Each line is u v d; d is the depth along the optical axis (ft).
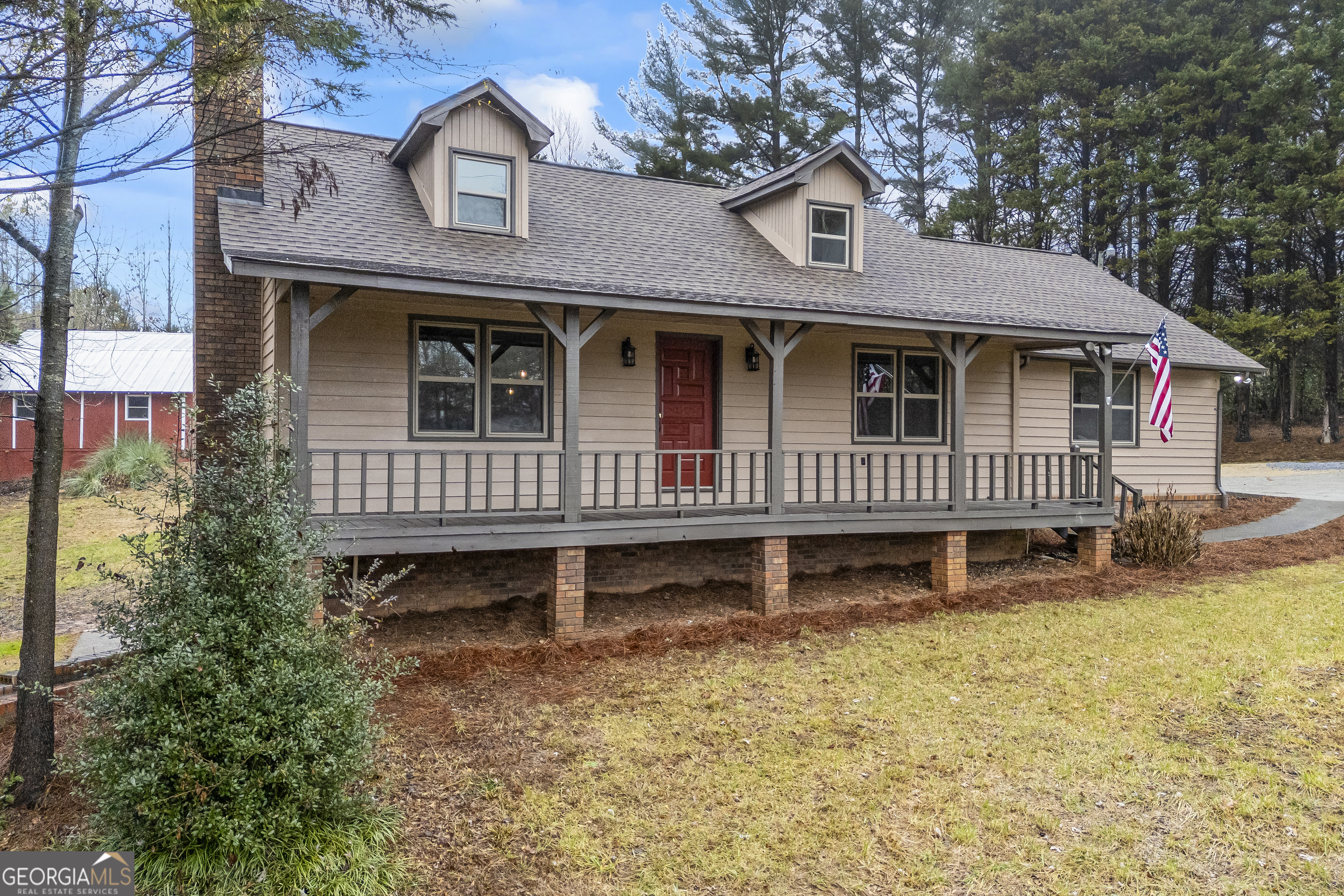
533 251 28.81
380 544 23.95
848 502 35.50
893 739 19.13
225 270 30.04
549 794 16.43
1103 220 101.04
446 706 20.79
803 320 30.14
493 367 30.86
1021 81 93.20
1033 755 18.29
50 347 17.02
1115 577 36.09
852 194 36.19
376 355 28.66
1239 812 15.92
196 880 12.67
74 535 40.04
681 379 34.91
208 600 13.43
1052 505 37.17
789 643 26.89
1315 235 95.25
